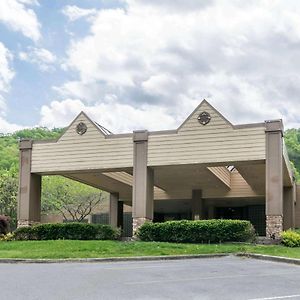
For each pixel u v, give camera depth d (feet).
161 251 55.21
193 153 74.64
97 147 80.07
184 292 30.40
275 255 51.13
